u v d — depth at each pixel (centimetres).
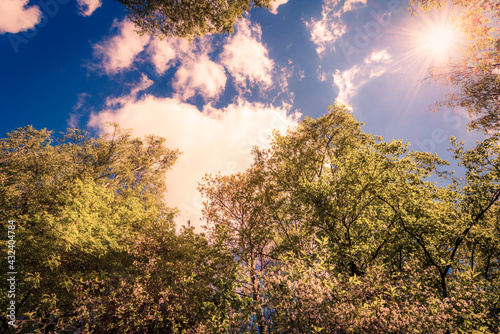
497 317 729
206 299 989
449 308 558
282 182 1486
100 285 952
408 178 1063
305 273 659
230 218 1462
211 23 1197
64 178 1377
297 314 610
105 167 1677
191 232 1124
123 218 1088
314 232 1205
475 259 1131
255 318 753
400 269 936
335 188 1056
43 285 932
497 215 1006
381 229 1121
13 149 1371
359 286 639
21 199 1230
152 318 845
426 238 1043
